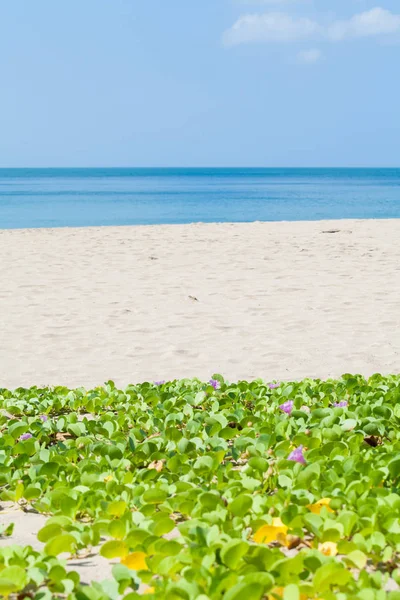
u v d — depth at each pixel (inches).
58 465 183.6
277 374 308.2
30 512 167.2
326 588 112.4
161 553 128.0
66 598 120.1
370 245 754.8
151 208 1722.4
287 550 135.5
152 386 280.4
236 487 156.9
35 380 305.7
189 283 533.6
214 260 652.7
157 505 159.5
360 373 307.0
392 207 1752.0
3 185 3754.9
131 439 202.2
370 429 208.2
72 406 256.5
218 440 204.4
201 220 1354.6
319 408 230.8
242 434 213.9
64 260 653.3
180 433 212.7
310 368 316.2
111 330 392.2
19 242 789.2
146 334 382.9
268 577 111.2
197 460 181.3
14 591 118.8
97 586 118.0
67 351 351.6
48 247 745.6
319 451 189.9
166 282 538.0
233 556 119.8
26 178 5920.3
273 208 1717.5
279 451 189.9
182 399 253.4
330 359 329.4
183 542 132.8
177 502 155.4
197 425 221.0
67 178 5915.4
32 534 151.6
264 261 645.9
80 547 140.0
